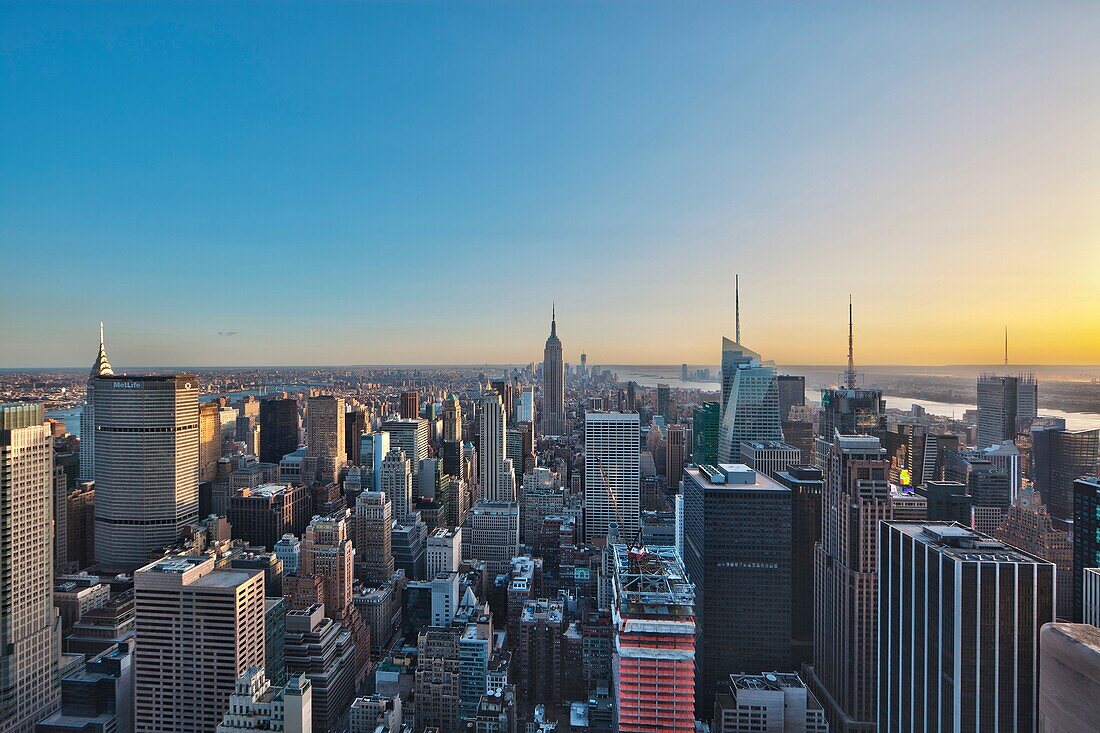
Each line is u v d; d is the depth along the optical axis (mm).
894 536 197250
